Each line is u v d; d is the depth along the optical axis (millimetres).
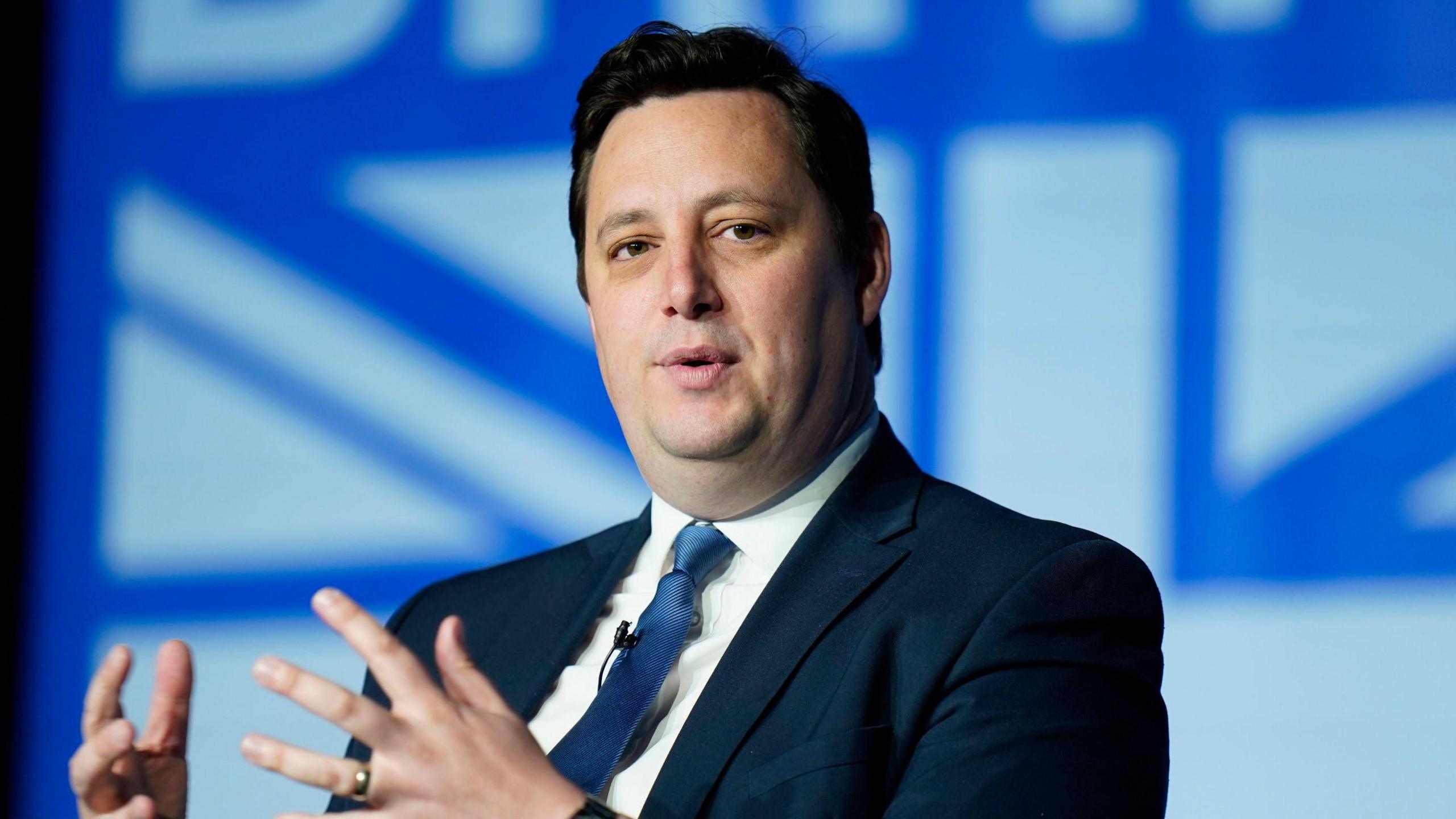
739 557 5273
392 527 9234
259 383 9523
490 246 9336
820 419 5219
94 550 9562
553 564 5922
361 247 9516
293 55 9734
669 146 5199
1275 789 7879
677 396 5051
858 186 5504
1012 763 4254
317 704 3666
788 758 4441
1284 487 8086
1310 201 8258
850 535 5066
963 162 8672
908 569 4887
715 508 5293
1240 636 8016
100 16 9945
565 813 3791
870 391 5684
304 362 9492
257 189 9688
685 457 5117
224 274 9656
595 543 5910
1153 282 8383
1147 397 8305
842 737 4441
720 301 5070
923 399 8523
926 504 5230
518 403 9172
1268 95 8367
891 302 8625
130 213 9797
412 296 9406
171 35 9875
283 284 9578
